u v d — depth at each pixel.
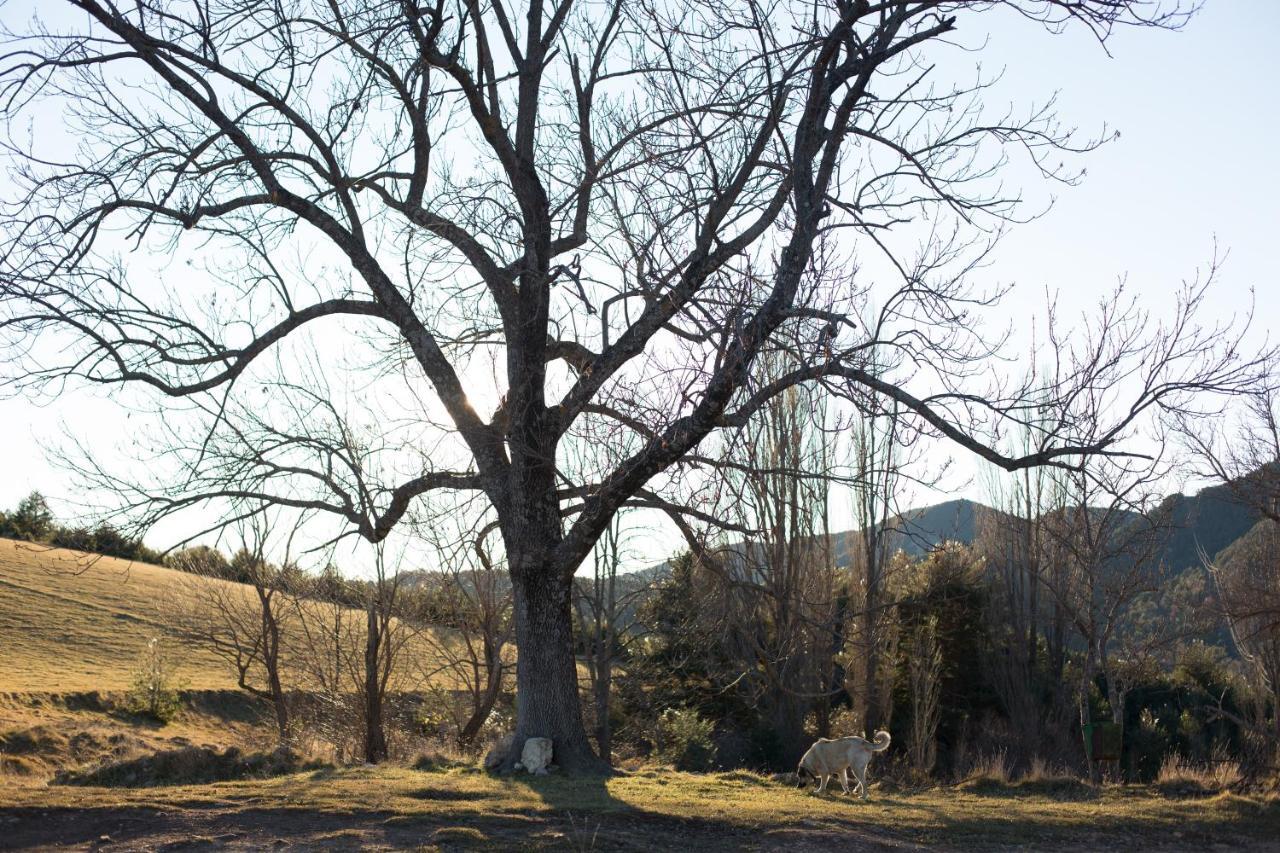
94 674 40.81
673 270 12.26
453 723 31.27
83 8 13.88
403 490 15.38
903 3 12.77
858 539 33.22
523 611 14.62
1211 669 45.62
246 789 11.73
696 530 15.34
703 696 34.25
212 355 15.12
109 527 14.59
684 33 12.49
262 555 29.08
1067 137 13.18
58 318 13.78
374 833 9.24
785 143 12.41
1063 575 37.69
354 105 15.13
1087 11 12.44
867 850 9.70
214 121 14.47
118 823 9.45
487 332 15.12
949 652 38.16
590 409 13.18
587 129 15.52
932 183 13.34
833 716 34.75
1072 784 17.80
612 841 9.32
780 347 12.01
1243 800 14.48
